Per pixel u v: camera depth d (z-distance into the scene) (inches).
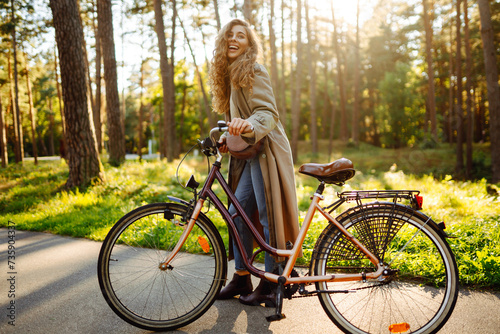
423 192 325.7
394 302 97.2
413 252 129.1
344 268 87.7
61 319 93.5
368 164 942.4
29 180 421.7
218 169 95.7
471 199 266.1
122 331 87.7
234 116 97.1
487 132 1482.5
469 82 730.8
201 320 93.0
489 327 85.7
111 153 515.5
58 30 306.8
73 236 184.7
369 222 86.8
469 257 123.5
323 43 1355.8
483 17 572.7
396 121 1194.6
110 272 96.0
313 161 1005.8
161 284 100.9
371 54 1583.4
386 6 1334.9
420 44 1374.3
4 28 791.1
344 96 1536.7
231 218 93.0
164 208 91.9
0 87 994.7
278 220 92.4
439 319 82.0
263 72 93.9
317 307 99.5
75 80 310.7
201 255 116.6
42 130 2048.5
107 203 262.8
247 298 101.5
